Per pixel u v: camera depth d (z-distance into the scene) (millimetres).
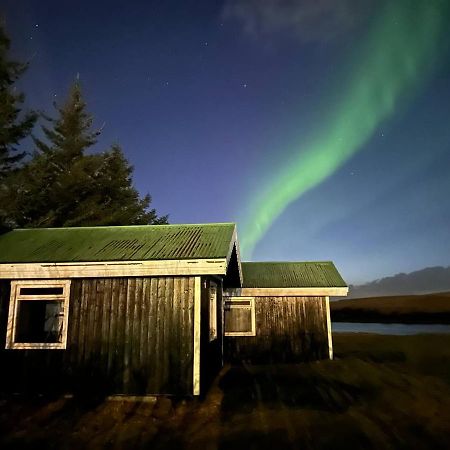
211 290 9641
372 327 36031
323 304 13547
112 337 7734
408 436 5555
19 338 9961
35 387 7707
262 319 13461
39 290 10430
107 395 7520
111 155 26719
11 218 20547
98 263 7789
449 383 9328
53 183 23266
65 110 25266
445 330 30031
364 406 7180
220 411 6785
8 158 19875
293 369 11500
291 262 16094
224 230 9266
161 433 5688
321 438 5457
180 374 7438
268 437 5496
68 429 5887
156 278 7844
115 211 24531
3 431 5805
